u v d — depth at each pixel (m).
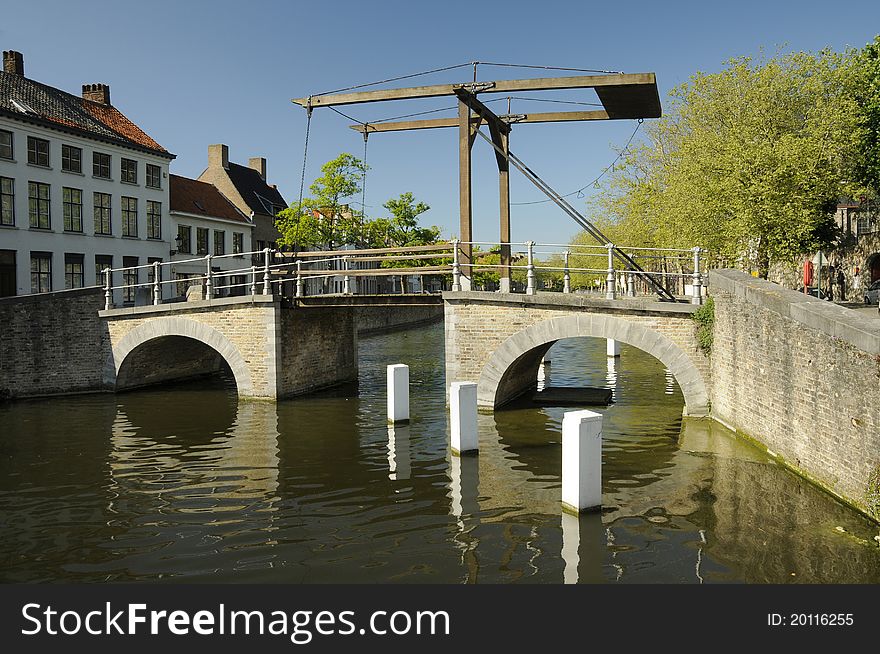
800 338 9.55
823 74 19.89
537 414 14.97
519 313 14.67
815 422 9.18
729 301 12.40
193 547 7.86
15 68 30.23
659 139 28.31
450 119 16.19
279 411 16.11
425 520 8.56
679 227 21.59
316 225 32.28
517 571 7.02
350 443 12.72
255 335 17.58
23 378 18.39
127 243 32.19
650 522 8.24
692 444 11.79
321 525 8.48
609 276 14.28
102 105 34.09
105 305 19.36
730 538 7.64
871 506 7.80
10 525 8.67
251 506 9.26
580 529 8.10
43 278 28.31
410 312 48.91
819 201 18.67
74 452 12.37
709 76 21.67
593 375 21.41
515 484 10.01
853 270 29.48
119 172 31.86
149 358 20.17
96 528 8.53
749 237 18.75
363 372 23.42
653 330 13.75
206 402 17.53
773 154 18.03
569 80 14.33
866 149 19.98
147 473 10.96
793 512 8.31
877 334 7.62
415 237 36.62
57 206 28.81
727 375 12.65
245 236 40.91
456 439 11.69
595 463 8.68
